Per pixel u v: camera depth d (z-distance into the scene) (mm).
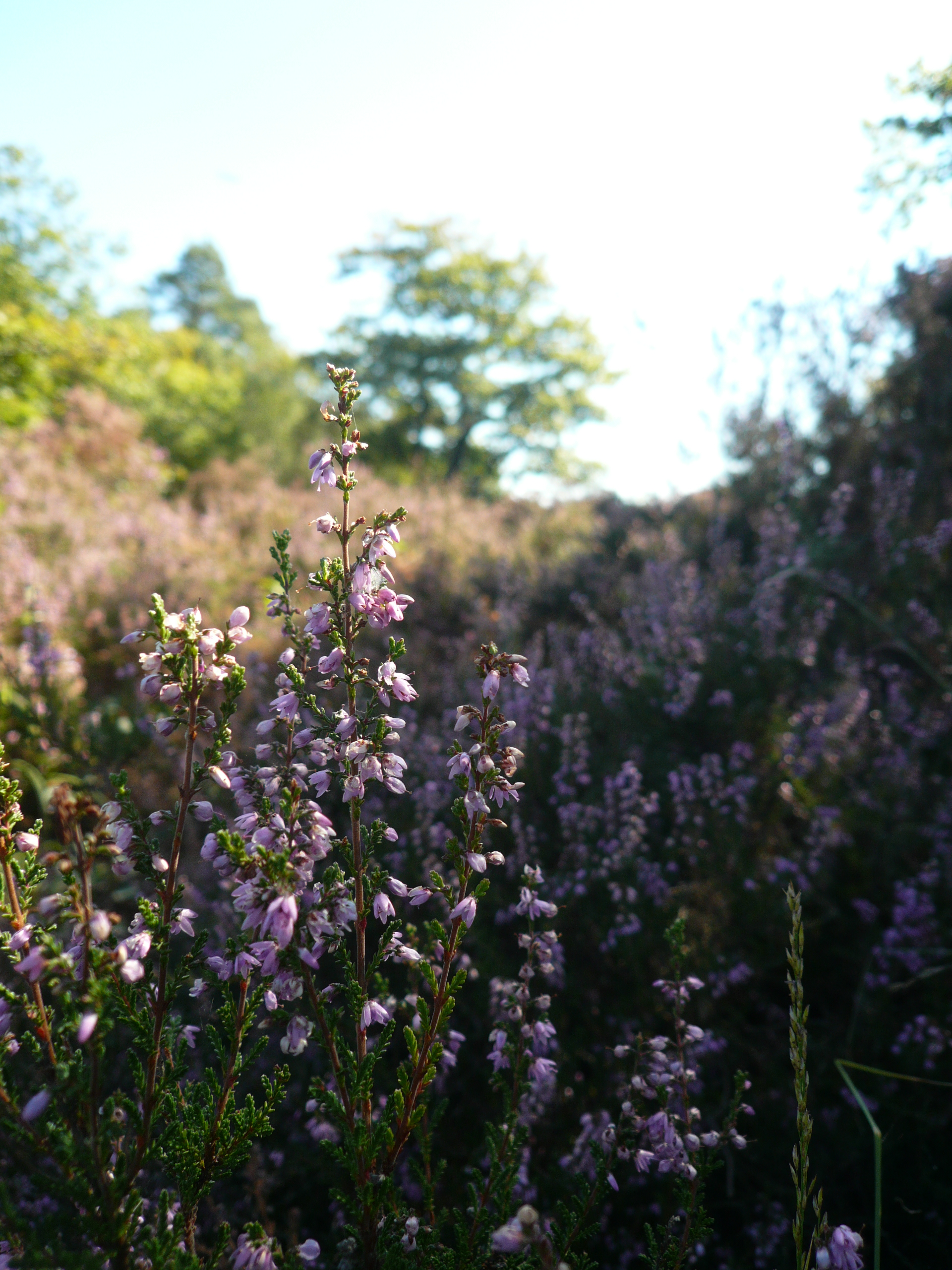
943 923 3404
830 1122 2877
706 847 3828
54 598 6777
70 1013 1230
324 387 31688
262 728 1628
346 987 1572
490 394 32062
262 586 7855
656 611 5309
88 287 18344
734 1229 2783
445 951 1628
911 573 5090
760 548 5758
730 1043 3166
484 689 1600
